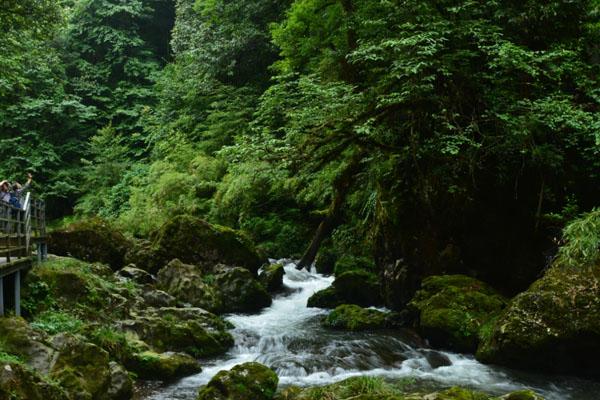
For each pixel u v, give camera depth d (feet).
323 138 39.47
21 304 29.76
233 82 88.43
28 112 96.43
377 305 42.70
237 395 22.52
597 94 35.01
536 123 33.60
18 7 54.49
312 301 44.16
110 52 112.98
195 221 49.14
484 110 36.60
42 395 18.62
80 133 104.63
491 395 24.49
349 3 43.57
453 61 36.14
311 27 48.37
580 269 28.17
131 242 52.31
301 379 26.91
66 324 28.89
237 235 49.83
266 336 34.27
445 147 35.78
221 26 83.05
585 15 36.47
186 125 88.48
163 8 120.26
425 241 38.63
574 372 27.02
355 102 38.06
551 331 26.63
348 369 28.14
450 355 30.50
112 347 26.81
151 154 97.86
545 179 36.01
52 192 94.89
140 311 34.86
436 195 38.11
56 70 104.47
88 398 21.06
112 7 112.27
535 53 33.88
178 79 94.53
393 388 23.86
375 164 40.45
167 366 27.02
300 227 66.54
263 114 43.37
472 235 37.42
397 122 39.96
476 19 36.96
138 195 79.15
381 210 41.04
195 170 76.69
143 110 100.48
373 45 36.78
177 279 41.98
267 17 81.05
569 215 33.12
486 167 37.55
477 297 32.45
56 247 48.03
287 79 53.01
